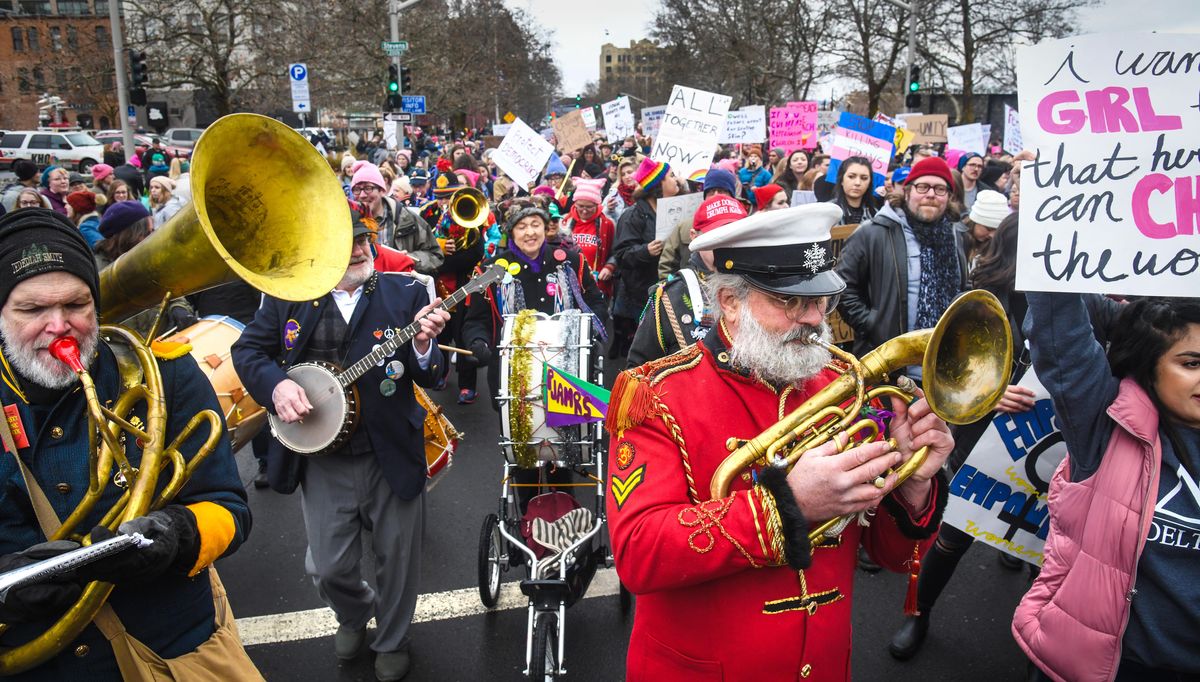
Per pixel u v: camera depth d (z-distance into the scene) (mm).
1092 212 2139
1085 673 2240
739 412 1878
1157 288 2092
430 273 7035
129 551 1621
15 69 58031
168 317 4980
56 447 1803
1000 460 3150
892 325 4375
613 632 3803
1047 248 2184
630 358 3635
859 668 3514
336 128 37219
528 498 4109
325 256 1986
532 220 5168
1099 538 2197
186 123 50438
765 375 1850
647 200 7285
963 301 1518
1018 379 3457
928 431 1692
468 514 5078
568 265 5383
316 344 3248
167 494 1803
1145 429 2127
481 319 5051
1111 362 2242
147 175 18188
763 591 1812
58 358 1692
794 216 1753
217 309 5793
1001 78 35156
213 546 1880
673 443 1849
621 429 1871
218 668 2002
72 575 1613
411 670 3520
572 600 3547
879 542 1966
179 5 32562
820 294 1758
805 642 1825
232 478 2055
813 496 1597
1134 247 2105
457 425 6746
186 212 1751
